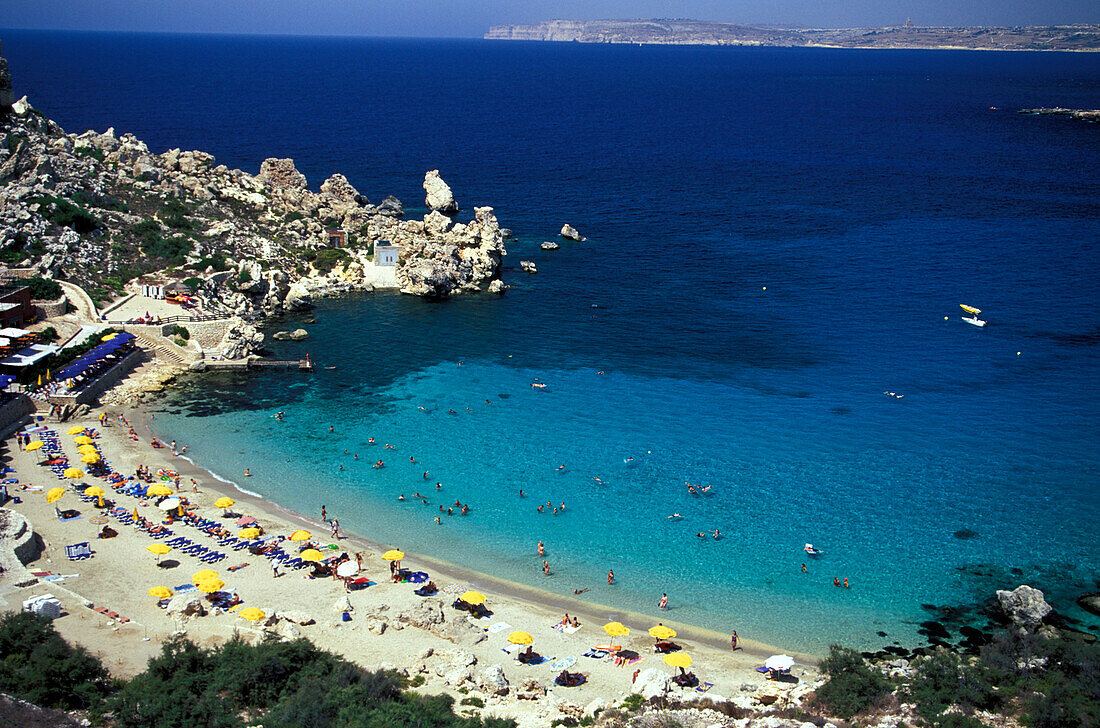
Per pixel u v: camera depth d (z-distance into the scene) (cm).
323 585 7050
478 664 6050
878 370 11675
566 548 7788
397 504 8469
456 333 13025
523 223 19425
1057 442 9719
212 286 13100
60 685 5053
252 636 6116
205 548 7431
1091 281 15575
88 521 7675
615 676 6044
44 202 13325
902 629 6694
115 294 12419
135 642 5922
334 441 9694
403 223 16700
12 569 6625
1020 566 7488
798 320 13600
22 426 9412
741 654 6388
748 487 8788
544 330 13175
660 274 16000
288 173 18825
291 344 12450
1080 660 5628
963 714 5203
